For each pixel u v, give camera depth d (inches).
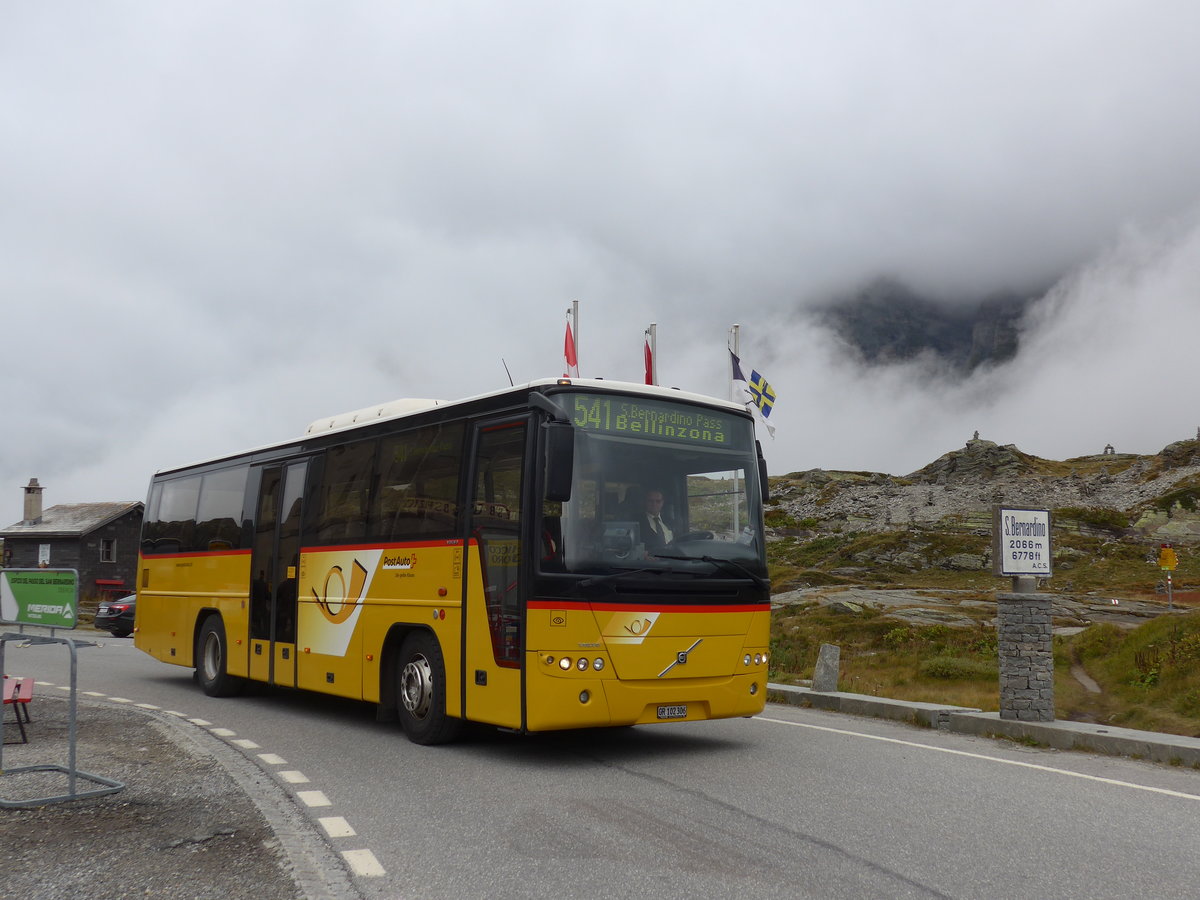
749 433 433.7
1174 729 494.0
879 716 542.6
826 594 1932.8
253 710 566.3
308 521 540.1
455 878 234.1
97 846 259.4
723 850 258.8
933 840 269.1
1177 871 241.8
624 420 396.2
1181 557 3312.0
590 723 368.5
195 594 662.5
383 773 368.2
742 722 512.1
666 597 385.4
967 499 4739.2
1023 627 481.1
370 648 471.5
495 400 408.2
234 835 271.3
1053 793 334.0
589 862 247.6
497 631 386.0
